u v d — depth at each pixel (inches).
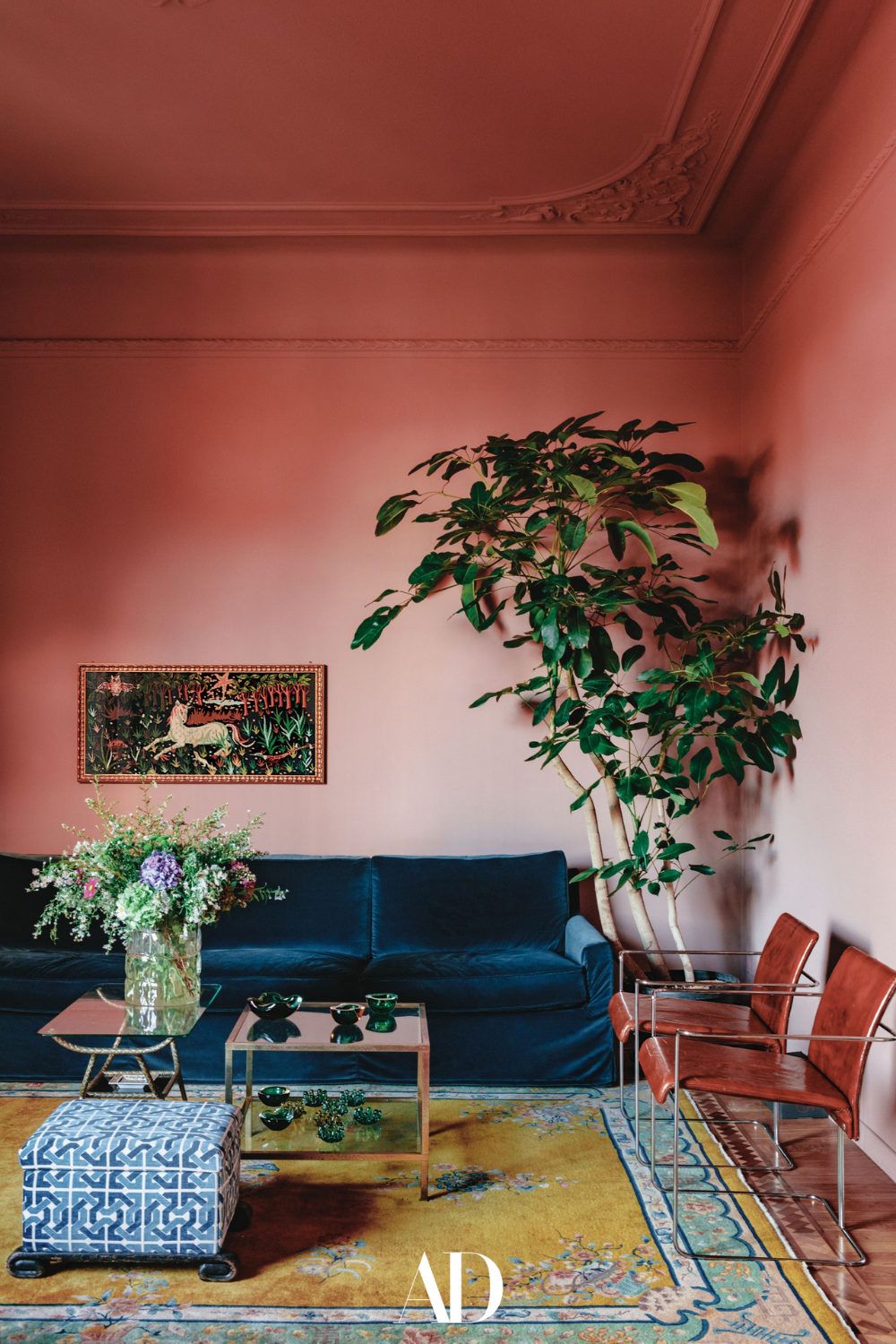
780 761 180.4
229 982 161.8
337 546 204.4
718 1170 133.3
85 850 137.9
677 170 176.2
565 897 188.5
